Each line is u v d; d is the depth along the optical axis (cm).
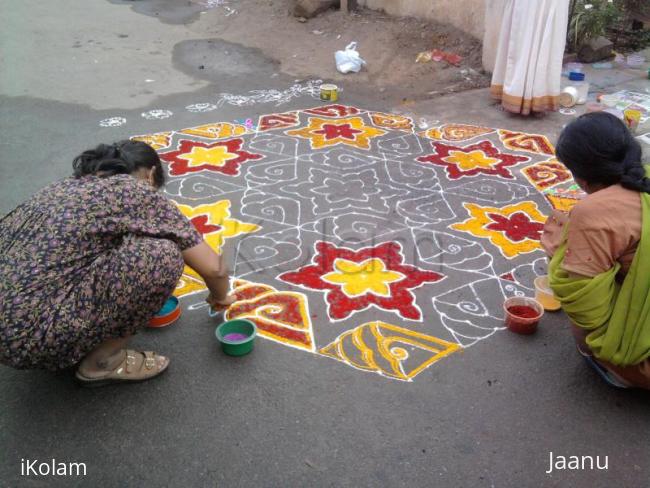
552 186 443
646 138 519
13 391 259
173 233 238
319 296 319
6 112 573
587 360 274
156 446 234
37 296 218
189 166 467
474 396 259
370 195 427
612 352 236
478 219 397
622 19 789
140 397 256
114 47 782
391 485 220
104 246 231
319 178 452
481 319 305
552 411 252
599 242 222
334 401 255
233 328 290
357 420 246
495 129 543
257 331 294
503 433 241
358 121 564
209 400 255
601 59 722
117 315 228
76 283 225
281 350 283
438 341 290
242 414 249
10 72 682
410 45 729
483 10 696
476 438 239
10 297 216
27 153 491
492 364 276
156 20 909
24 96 615
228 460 229
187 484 220
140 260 226
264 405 253
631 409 253
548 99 551
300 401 255
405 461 229
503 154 494
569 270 231
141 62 730
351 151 498
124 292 225
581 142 226
